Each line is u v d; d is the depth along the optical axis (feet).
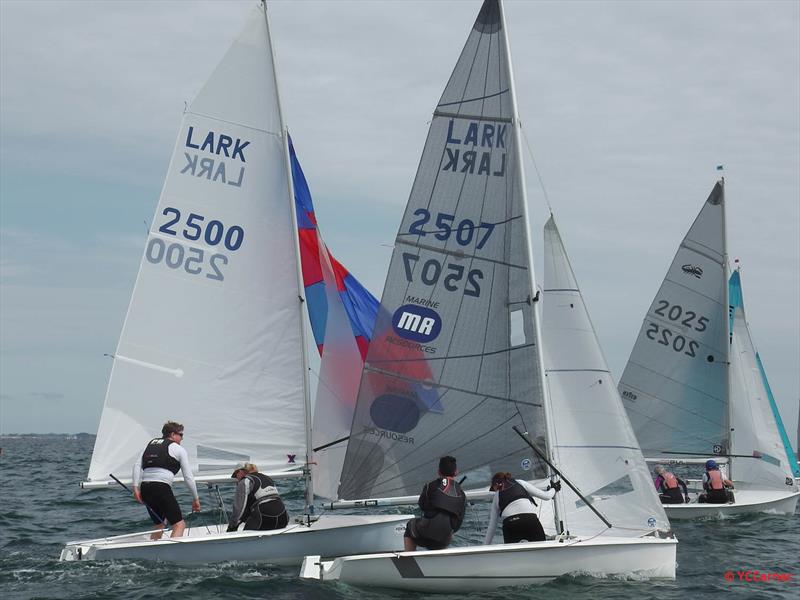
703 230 172.14
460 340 95.45
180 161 110.01
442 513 85.61
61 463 407.85
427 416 96.32
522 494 87.20
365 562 84.02
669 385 173.58
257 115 110.22
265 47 110.73
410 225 98.02
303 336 108.37
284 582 84.64
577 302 93.71
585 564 86.17
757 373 168.55
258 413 107.86
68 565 91.35
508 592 82.48
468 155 96.43
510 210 94.43
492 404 94.12
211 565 92.22
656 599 81.20
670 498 152.97
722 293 170.30
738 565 104.42
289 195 109.40
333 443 109.70
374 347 98.58
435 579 82.64
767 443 165.27
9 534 124.98
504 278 94.22
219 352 108.37
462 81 97.04
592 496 91.20
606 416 91.81
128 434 107.04
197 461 107.14
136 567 90.63
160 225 109.29
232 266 109.19
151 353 107.96
